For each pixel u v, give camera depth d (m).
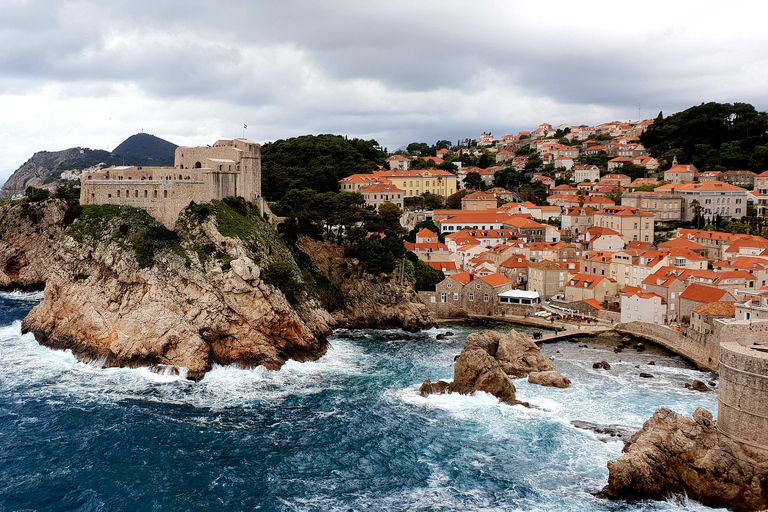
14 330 143.25
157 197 142.00
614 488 78.19
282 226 173.12
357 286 170.25
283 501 77.75
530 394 112.81
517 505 77.00
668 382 119.25
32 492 78.69
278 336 130.25
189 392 111.75
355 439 94.56
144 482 81.44
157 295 124.88
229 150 159.38
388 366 129.88
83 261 135.12
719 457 75.19
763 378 73.06
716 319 126.19
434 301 180.25
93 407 103.38
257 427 98.12
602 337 156.62
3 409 101.38
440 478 83.56
